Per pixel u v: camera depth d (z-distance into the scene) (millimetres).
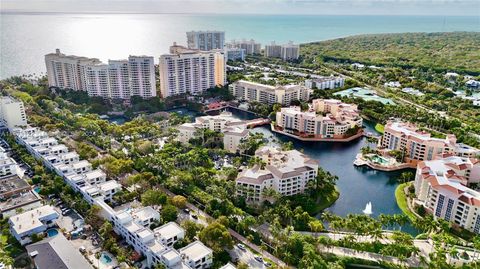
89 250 199500
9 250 198125
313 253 187000
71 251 189750
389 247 195500
